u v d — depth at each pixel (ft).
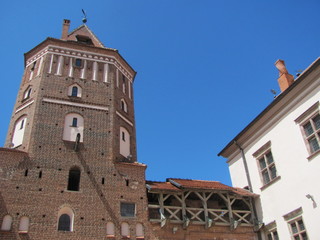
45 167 69.62
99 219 66.39
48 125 76.64
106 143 79.00
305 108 72.84
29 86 87.97
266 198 80.28
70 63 91.04
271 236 77.10
